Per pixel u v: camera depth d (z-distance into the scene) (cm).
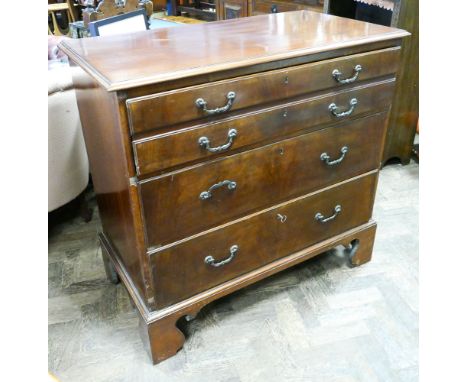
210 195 112
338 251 173
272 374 124
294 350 131
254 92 105
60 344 134
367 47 122
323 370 125
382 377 123
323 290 153
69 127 172
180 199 108
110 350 132
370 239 160
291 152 122
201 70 96
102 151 115
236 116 106
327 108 122
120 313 146
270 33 129
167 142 98
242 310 146
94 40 125
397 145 225
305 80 113
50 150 165
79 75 114
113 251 142
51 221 194
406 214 193
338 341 134
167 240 111
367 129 136
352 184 144
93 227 190
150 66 98
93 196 213
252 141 112
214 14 352
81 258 171
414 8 188
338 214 146
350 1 205
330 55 115
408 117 218
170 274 117
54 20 333
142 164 97
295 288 154
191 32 133
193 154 103
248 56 104
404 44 195
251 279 134
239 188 117
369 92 129
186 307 124
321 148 128
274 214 129
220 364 127
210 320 142
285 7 232
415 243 175
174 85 94
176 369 126
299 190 131
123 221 115
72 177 179
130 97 90
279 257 139
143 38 126
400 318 142
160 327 121
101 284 158
